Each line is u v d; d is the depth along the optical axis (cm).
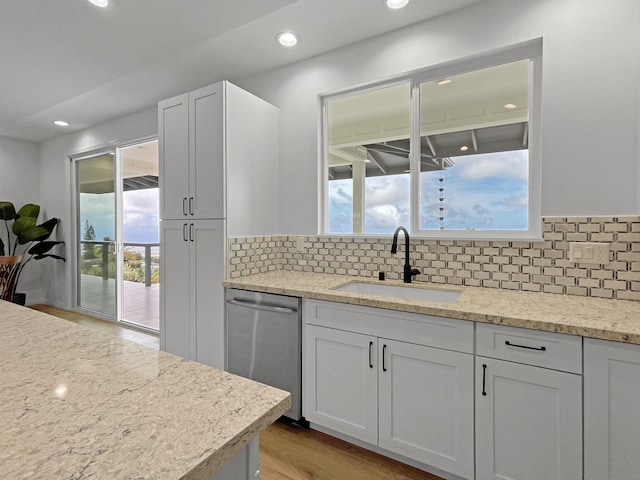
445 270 219
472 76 222
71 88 326
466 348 155
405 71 233
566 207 185
